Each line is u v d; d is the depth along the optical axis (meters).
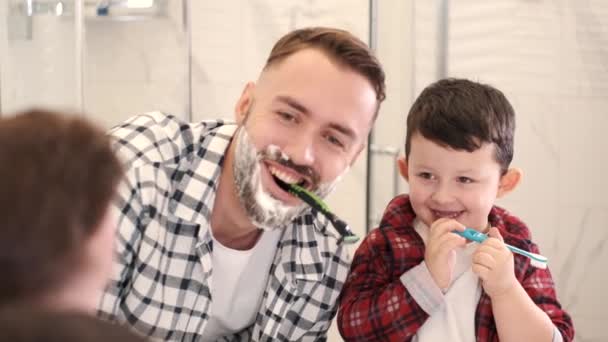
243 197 0.97
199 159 1.00
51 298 0.41
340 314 1.08
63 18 1.61
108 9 1.84
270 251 1.06
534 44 1.81
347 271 1.09
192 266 0.98
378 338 1.04
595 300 1.82
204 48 1.95
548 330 1.01
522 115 1.82
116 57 1.86
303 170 0.94
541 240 1.82
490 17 1.79
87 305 0.44
